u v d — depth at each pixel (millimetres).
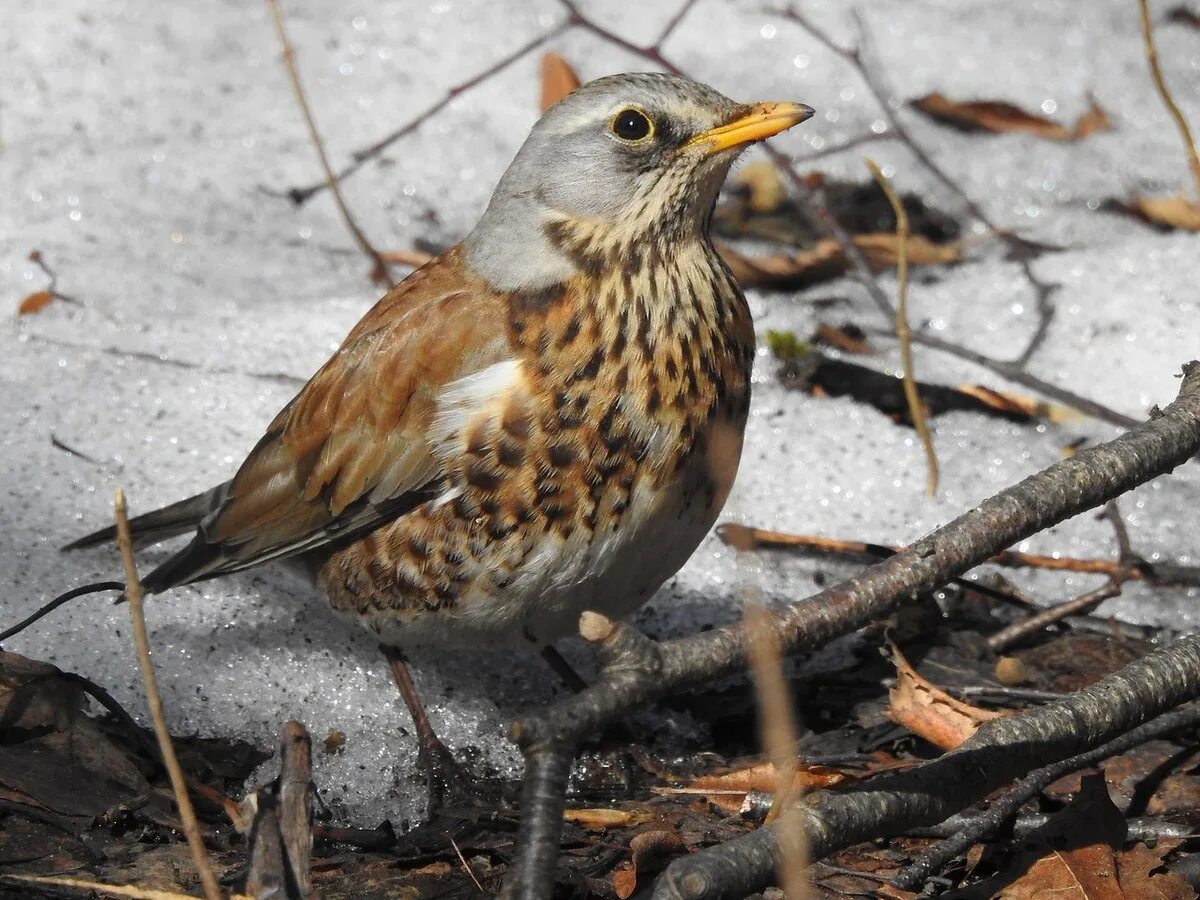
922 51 17469
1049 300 14391
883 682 10484
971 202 15648
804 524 12117
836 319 14258
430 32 17578
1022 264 14867
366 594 9781
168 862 8375
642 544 9141
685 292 9320
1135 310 14195
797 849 6680
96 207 15203
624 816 9180
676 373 9094
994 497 8164
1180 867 8250
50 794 8891
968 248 15156
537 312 9289
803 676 10797
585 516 9008
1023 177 16031
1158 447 8586
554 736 6402
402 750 10086
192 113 16500
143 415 12633
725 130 9430
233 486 10398
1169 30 17859
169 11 17609
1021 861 8312
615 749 9969
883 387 13492
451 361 9367
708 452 9242
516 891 6309
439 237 15375
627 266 9305
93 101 16453
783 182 15828
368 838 9016
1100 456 8430
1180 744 9734
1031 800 9133
